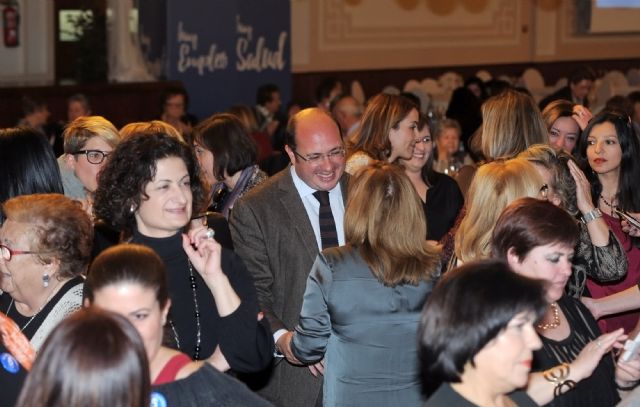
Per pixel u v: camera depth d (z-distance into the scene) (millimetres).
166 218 3072
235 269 3230
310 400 3992
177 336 3109
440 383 2340
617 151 4406
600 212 4023
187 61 10359
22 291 2924
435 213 5047
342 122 8273
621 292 3809
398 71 14664
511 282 2227
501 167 3338
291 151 4047
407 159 4992
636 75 14445
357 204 3316
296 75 13797
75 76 11414
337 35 14117
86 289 2484
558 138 5172
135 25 11312
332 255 3332
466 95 9875
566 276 2928
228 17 10539
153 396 2377
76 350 1942
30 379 1966
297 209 4059
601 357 2938
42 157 3684
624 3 16156
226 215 4789
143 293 2387
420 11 14773
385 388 3281
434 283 3295
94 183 4293
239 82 10734
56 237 2893
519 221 2918
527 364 2236
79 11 11469
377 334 3264
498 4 15398
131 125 4406
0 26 10859
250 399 2439
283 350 3742
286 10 11047
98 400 1932
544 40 15789
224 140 4758
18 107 10219
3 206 3078
